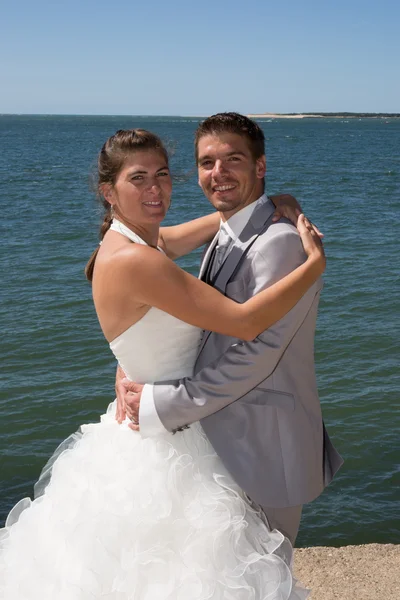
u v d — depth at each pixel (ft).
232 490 7.65
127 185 7.83
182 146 231.50
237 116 8.02
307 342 8.05
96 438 8.28
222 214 8.34
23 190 112.88
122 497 7.49
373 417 27.63
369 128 583.99
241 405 7.80
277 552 7.75
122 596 7.02
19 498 22.35
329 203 98.53
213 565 7.09
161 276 7.44
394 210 90.99
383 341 36.60
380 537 19.74
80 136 364.79
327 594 11.43
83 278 50.26
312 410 8.14
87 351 35.22
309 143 308.40
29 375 32.37
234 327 7.38
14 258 57.57
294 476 7.80
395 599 11.19
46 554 7.49
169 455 7.68
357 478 23.00
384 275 52.19
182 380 7.73
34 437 26.66
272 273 7.55
